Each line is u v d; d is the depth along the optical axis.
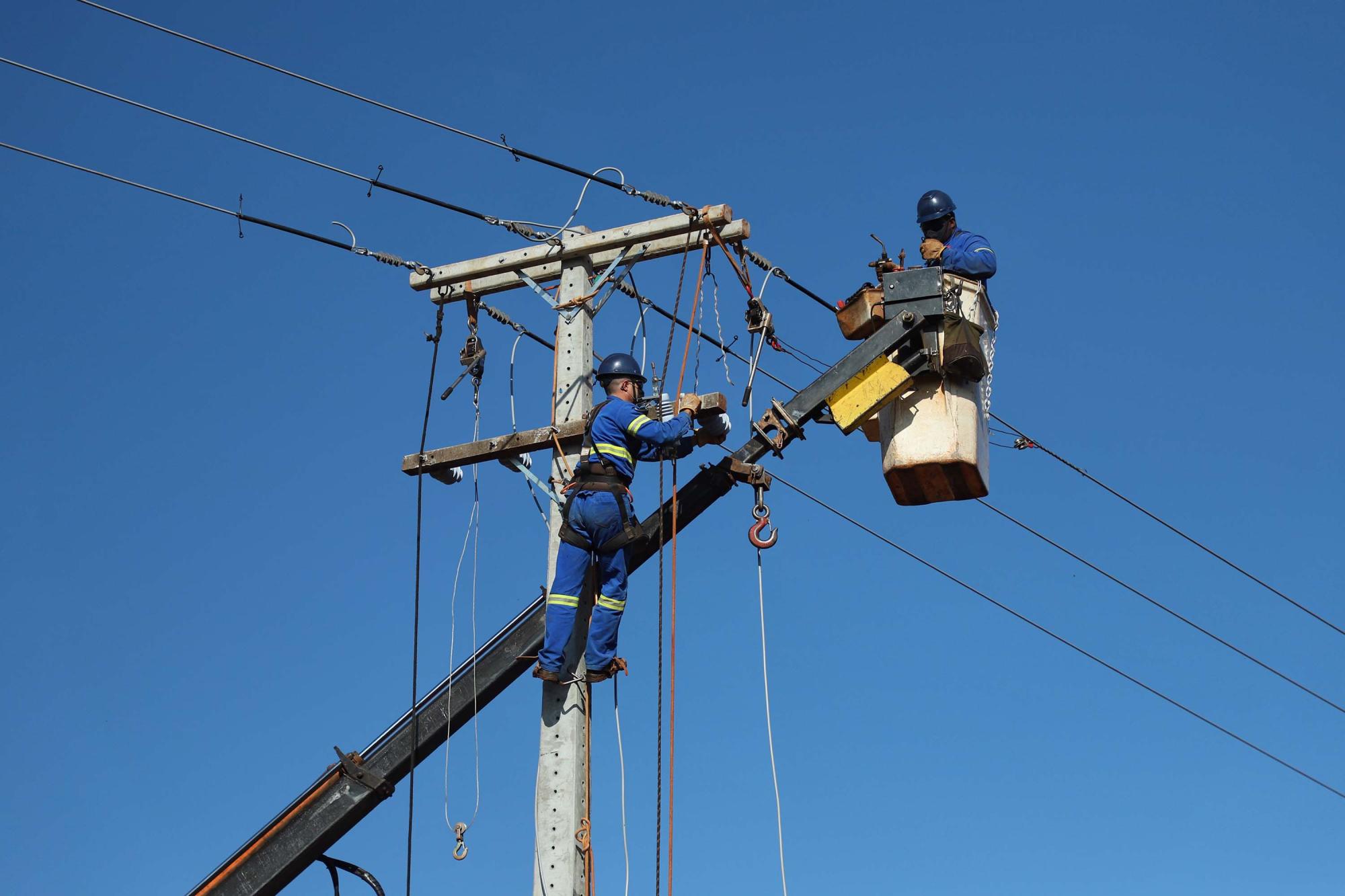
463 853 9.09
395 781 9.53
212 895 9.38
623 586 9.05
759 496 9.35
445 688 9.56
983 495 9.62
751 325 10.18
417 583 9.72
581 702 9.09
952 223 9.99
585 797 8.92
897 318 9.38
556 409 9.94
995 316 10.07
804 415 9.40
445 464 9.90
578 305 10.21
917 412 9.50
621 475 9.12
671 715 8.84
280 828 9.47
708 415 9.37
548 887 8.69
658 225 10.13
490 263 10.55
